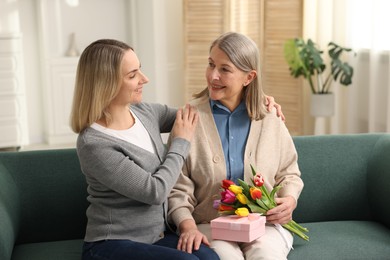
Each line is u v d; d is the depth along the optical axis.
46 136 7.70
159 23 7.37
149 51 7.46
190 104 3.02
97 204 2.68
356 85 6.41
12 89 7.06
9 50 6.98
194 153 2.94
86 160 2.60
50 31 7.52
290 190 2.94
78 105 2.63
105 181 2.59
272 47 6.70
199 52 6.82
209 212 2.94
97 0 7.76
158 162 2.75
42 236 3.08
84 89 2.61
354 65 6.40
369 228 3.15
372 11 5.94
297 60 6.32
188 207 2.88
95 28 7.80
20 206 3.03
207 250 2.60
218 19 6.70
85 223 3.11
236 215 2.75
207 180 2.91
